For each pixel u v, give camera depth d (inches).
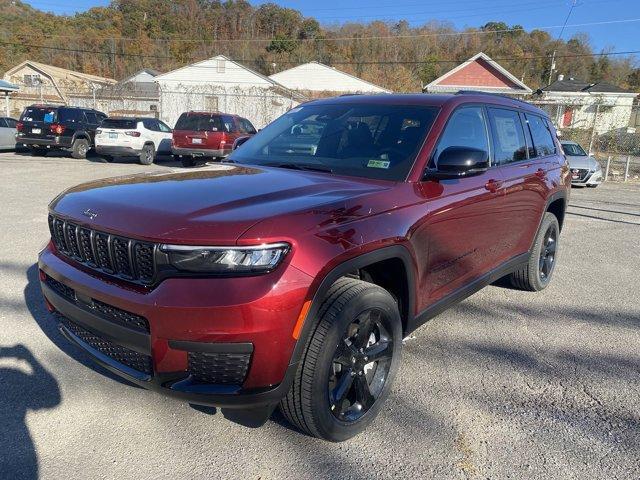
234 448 100.1
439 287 127.0
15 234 248.8
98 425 105.4
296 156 137.6
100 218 95.1
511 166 160.7
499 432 108.0
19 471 91.4
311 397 92.4
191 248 83.4
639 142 1003.9
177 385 86.1
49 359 130.0
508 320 170.2
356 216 98.5
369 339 106.0
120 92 1443.2
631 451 103.0
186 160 622.2
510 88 1539.1
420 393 122.3
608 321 172.2
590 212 416.8
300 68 1811.0
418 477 93.8
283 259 85.4
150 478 91.2
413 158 121.1
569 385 128.3
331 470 94.9
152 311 84.0
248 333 82.1
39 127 649.6
